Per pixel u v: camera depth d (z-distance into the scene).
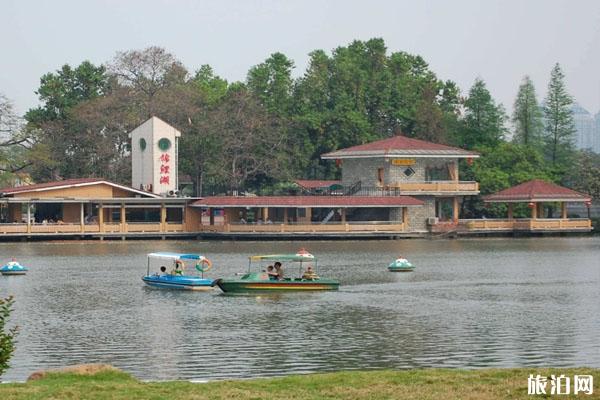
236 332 59.81
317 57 185.12
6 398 32.72
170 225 141.88
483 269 101.62
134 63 177.38
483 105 183.88
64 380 35.88
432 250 126.38
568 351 53.19
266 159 167.38
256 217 151.25
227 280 79.69
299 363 50.03
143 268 100.44
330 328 61.34
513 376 36.38
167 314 67.69
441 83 194.12
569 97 192.38
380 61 192.62
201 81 199.00
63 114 176.38
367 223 142.38
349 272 97.75
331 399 33.22
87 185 138.12
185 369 48.66
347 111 175.88
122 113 164.88
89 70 181.50
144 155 149.88
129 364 50.03
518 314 67.62
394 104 184.25
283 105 179.12
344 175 155.50
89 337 58.09
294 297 77.19
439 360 50.78
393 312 68.56
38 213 145.38
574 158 191.25
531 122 194.62
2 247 127.31
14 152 164.00
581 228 154.62
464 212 164.50
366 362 50.34
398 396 33.53
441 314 67.62
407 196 146.25
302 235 140.25
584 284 87.69
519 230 152.00
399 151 147.38
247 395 33.66
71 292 80.44
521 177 167.38
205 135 164.12
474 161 171.12
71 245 131.00
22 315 67.31
